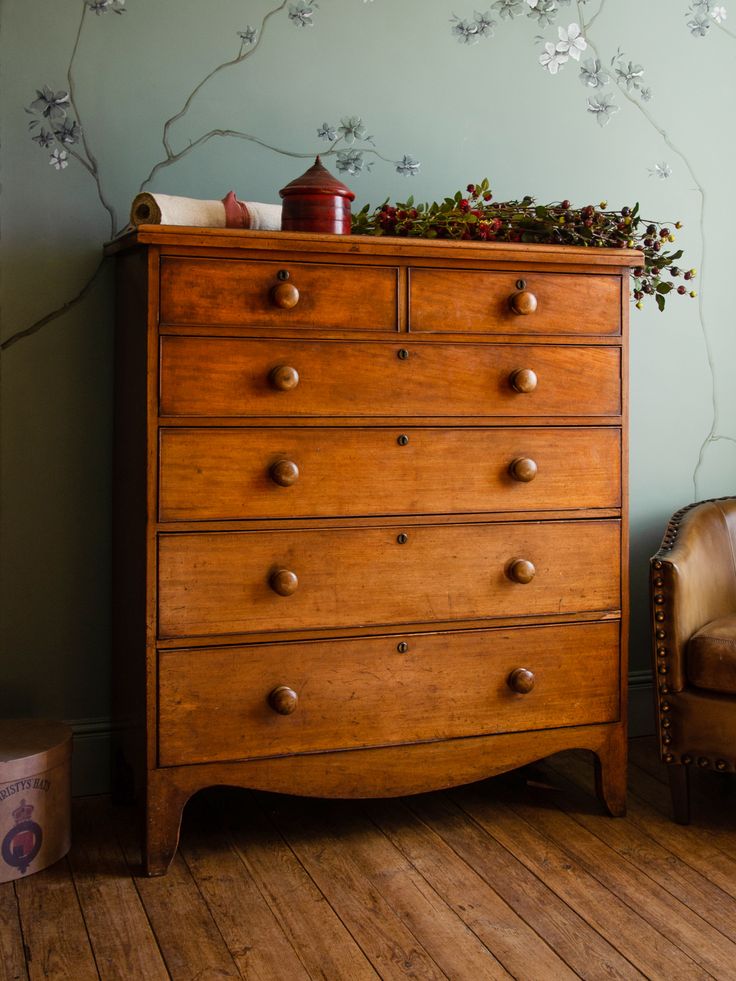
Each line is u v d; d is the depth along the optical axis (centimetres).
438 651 220
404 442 214
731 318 298
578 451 226
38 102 234
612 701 234
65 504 244
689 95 288
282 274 204
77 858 216
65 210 238
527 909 196
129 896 200
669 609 227
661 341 291
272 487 207
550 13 273
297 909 195
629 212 235
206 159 247
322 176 215
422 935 187
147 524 201
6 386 237
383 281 210
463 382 217
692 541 244
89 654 248
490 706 225
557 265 221
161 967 177
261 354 204
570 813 239
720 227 295
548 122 275
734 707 221
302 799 247
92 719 249
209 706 207
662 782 259
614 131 282
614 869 212
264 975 175
